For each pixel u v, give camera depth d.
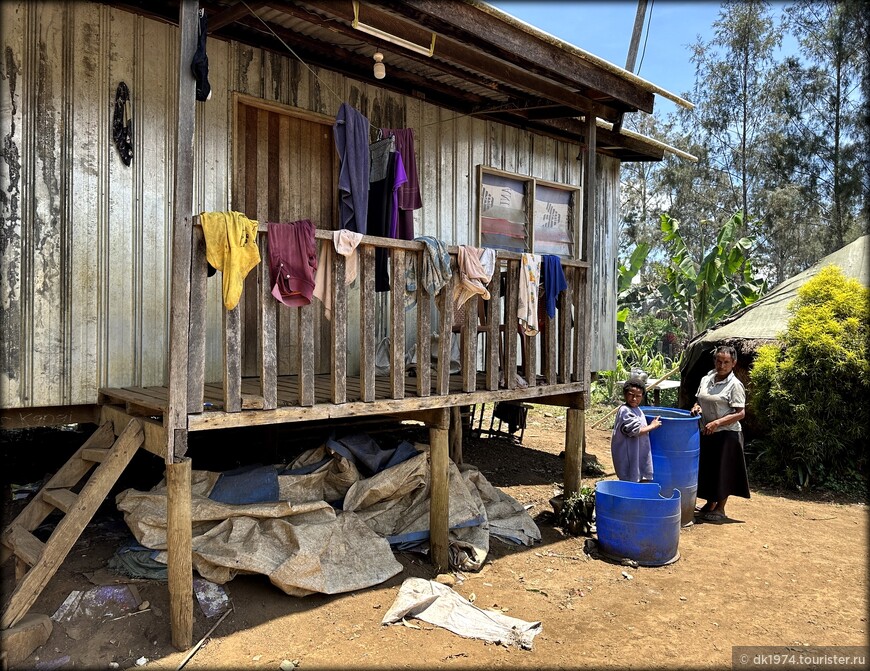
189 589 3.39
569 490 5.91
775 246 23.19
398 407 4.39
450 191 6.86
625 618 3.98
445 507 4.61
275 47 5.43
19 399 4.26
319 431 6.04
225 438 5.72
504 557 4.91
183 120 3.36
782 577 4.69
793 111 22.30
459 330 5.96
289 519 4.21
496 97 6.55
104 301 4.61
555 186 8.03
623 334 16.20
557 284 5.44
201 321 3.49
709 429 5.93
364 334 4.21
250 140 5.45
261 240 3.75
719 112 23.59
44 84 4.32
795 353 7.17
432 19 4.23
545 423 10.54
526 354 5.41
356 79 6.03
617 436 5.51
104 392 4.47
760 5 23.28
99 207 4.58
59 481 4.05
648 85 5.56
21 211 4.25
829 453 7.09
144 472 5.50
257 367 5.60
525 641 3.58
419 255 4.53
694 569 4.80
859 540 5.53
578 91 5.59
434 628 3.72
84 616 3.50
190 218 3.41
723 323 9.41
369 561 4.28
